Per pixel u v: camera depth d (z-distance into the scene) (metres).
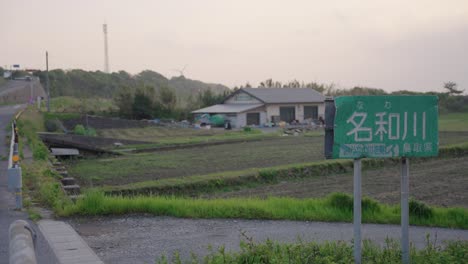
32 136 29.20
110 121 57.47
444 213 12.20
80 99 81.56
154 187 18.02
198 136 48.84
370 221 11.55
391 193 17.55
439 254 7.17
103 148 35.34
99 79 125.25
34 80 103.44
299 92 73.25
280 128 59.91
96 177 22.27
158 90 72.94
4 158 19.45
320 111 69.88
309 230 10.23
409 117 6.13
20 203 10.98
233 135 49.28
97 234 9.32
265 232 9.91
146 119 65.56
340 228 10.63
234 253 6.83
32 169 16.45
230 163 27.42
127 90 67.50
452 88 82.75
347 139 5.93
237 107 66.88
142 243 8.70
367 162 25.22
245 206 11.76
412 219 11.70
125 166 26.42
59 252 7.78
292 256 6.59
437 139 6.24
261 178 21.20
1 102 69.25
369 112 5.98
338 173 23.78
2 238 8.38
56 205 11.20
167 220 10.77
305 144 39.69
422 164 26.64
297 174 22.45
